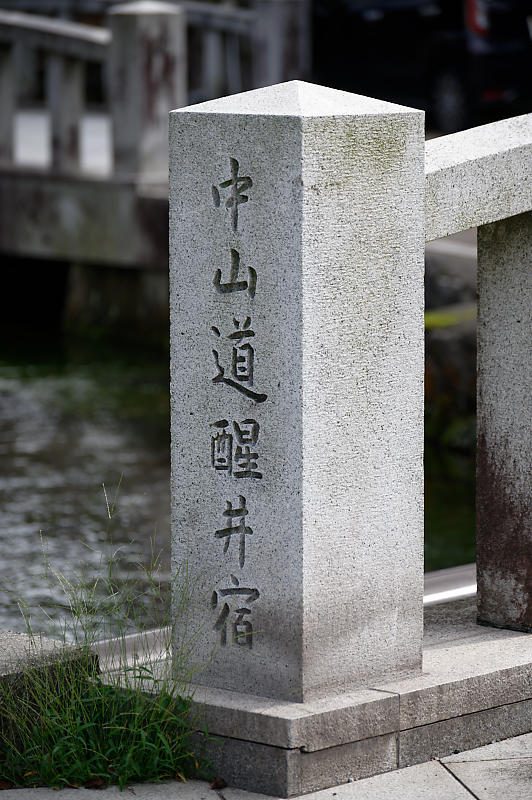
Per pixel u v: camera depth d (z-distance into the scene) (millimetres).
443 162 4461
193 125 4223
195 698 4301
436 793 4152
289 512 4168
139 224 12805
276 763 4133
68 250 13500
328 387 4148
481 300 5082
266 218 4102
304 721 4117
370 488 4293
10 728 4336
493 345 5074
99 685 4426
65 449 10922
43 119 21547
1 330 16625
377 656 4383
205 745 4277
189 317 4324
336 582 4246
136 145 12992
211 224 4230
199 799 4125
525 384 4992
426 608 5480
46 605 7008
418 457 4406
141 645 4902
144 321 15258
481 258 5055
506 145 4633
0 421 11875
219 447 4312
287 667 4238
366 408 4246
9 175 13953
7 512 9109
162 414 12203
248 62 17094
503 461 5078
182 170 4270
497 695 4562
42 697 4367
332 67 17359
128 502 9383
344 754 4223
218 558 4359
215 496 4340
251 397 4215
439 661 4668
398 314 4285
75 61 13836
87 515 9047
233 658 4359
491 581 5164
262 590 4270
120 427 11688
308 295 4059
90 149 17641
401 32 16484
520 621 5109
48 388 13234
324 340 4117
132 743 4254
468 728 4504
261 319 4156
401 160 4219
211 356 4293
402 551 4398
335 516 4215
